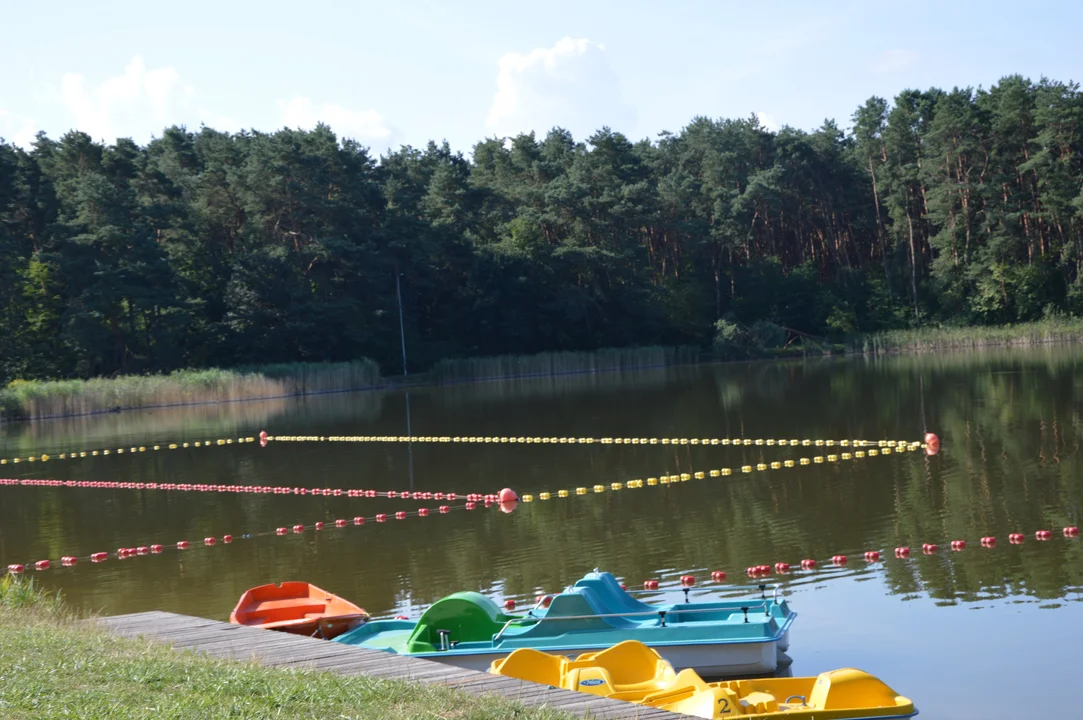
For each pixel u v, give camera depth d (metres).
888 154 100.06
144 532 24.45
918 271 100.31
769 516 22.12
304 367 71.00
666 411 45.66
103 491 31.27
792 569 17.64
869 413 39.91
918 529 19.95
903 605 15.30
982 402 40.72
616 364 82.38
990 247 89.56
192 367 76.25
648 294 89.44
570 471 30.09
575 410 48.28
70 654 10.16
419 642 13.48
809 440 33.69
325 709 8.45
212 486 31.05
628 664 11.47
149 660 9.95
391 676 10.19
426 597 17.31
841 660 13.19
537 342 88.19
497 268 86.25
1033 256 90.81
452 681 10.04
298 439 42.09
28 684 8.80
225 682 9.09
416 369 83.31
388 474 31.41
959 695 11.86
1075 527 19.23
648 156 104.94
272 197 79.44
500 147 110.75
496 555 20.05
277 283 77.81
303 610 15.52
